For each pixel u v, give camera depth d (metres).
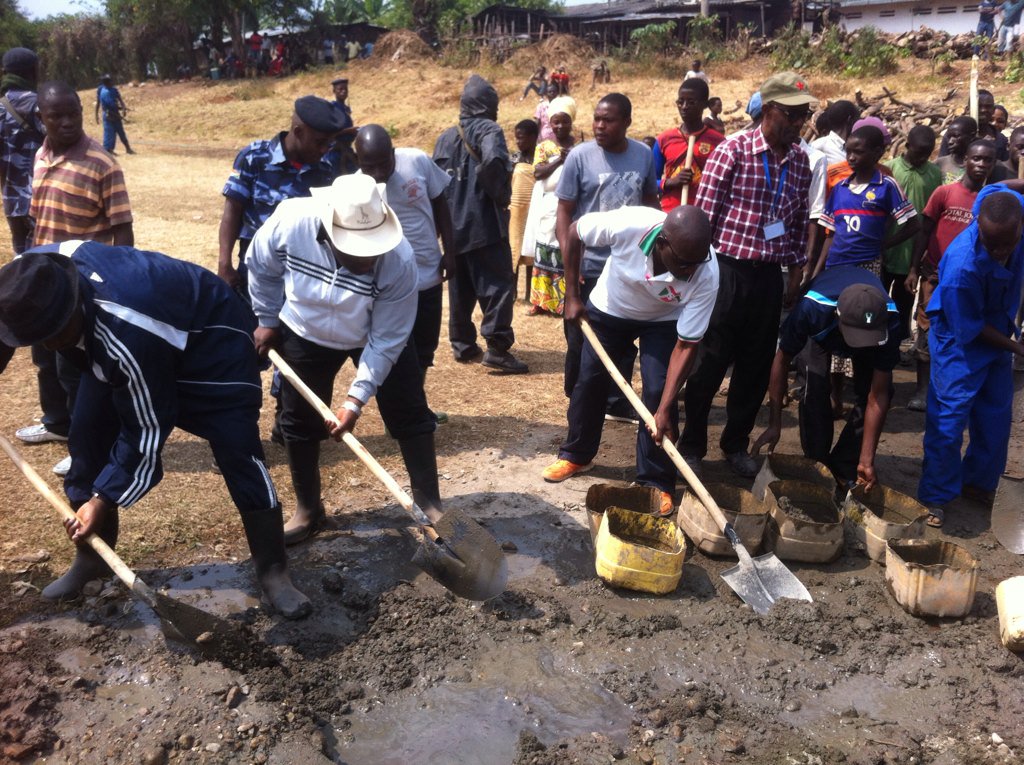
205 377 3.54
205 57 44.12
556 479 5.17
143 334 3.18
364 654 3.63
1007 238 4.35
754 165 4.84
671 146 6.46
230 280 4.76
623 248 4.39
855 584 4.23
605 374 4.90
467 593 3.75
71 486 3.70
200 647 3.39
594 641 3.79
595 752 3.17
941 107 15.75
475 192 6.52
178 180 16.33
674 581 4.05
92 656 3.51
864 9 36.06
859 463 4.74
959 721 3.41
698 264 4.16
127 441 3.32
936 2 34.72
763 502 4.60
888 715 3.44
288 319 4.02
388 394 4.21
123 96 34.97
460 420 6.01
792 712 3.44
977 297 4.55
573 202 5.51
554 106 7.75
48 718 3.19
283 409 4.23
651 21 34.88
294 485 4.36
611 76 26.36
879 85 20.19
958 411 4.69
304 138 4.52
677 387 4.39
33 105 5.18
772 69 23.86
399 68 32.12
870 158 5.80
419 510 3.72
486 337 6.84
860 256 5.90
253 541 3.78
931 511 4.83
